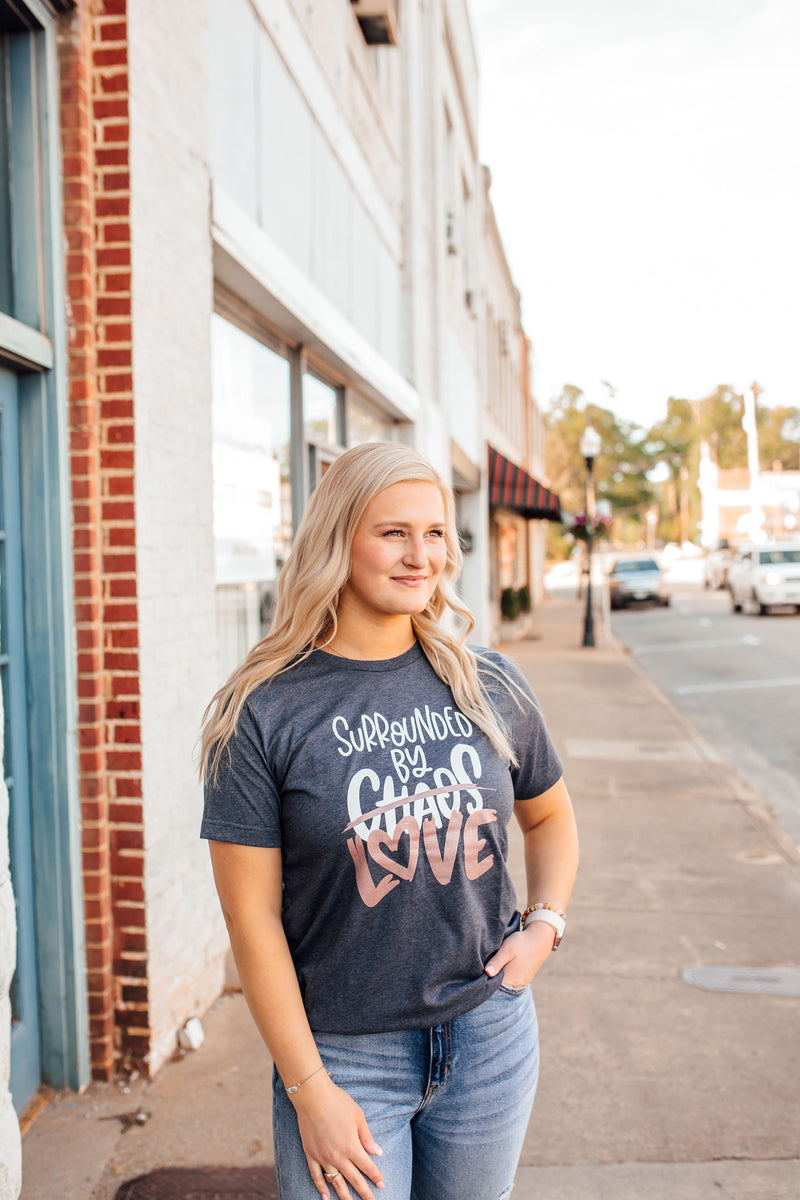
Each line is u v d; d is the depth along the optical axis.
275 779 1.50
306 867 1.48
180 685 3.25
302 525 1.64
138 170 2.92
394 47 7.39
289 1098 1.51
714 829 6.02
